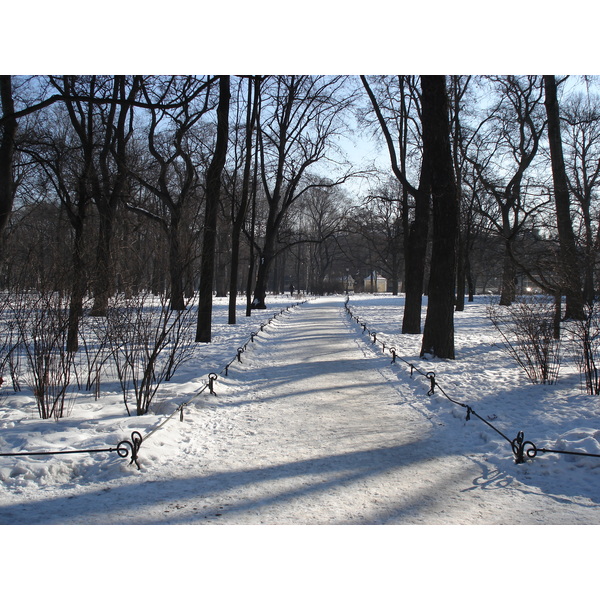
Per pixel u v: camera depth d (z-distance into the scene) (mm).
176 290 8328
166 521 3988
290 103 27453
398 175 15727
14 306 7387
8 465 4969
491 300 15414
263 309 32625
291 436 6359
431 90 12328
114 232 9133
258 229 41312
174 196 27219
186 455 5602
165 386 8867
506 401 8141
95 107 15703
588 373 8891
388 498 4461
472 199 30062
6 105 10977
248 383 9828
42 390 7035
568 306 9180
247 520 4020
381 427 6812
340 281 71750
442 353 12602
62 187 12094
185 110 20688
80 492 4551
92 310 8156
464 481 4883
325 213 62125
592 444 5445
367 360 12641
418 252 18219
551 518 4105
